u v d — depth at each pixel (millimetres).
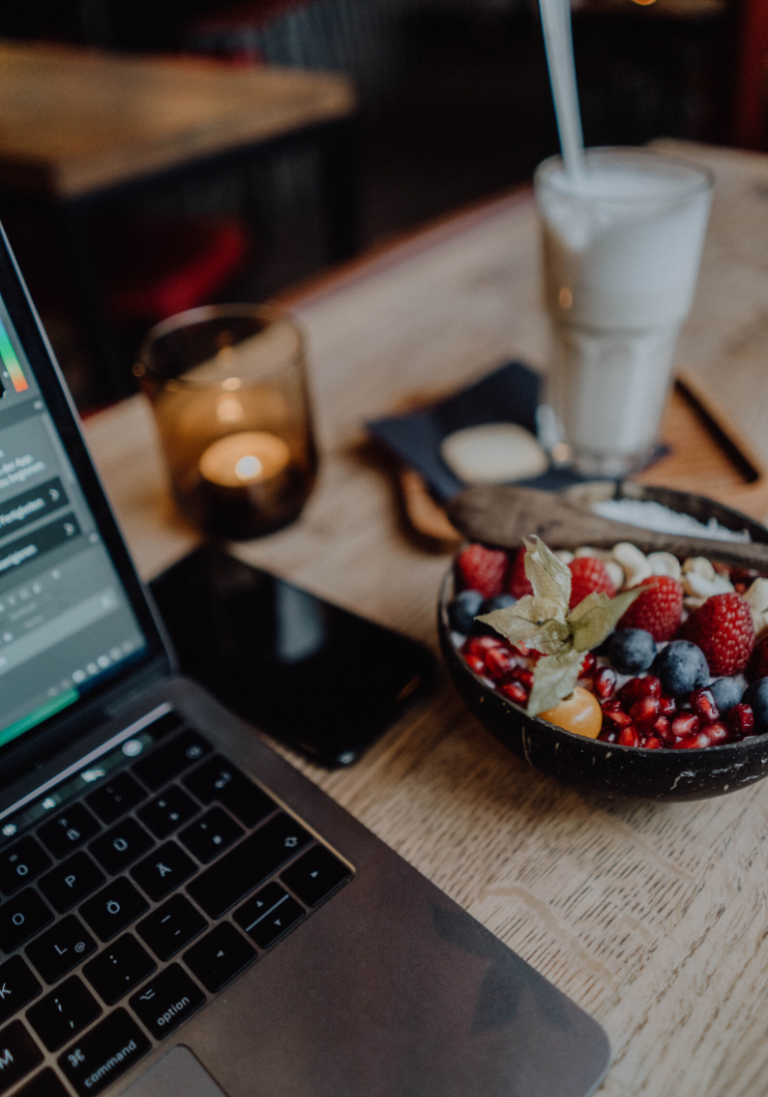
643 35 2438
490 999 350
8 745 441
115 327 1709
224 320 701
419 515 619
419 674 503
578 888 400
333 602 568
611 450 662
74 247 1485
